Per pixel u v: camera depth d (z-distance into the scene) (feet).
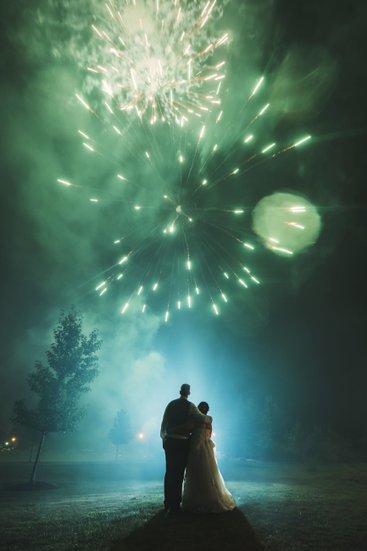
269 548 14.03
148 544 14.46
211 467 19.36
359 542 14.90
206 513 18.48
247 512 19.25
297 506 21.85
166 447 19.70
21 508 24.93
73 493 42.24
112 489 44.83
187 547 14.11
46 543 15.08
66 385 61.72
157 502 22.97
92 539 15.31
